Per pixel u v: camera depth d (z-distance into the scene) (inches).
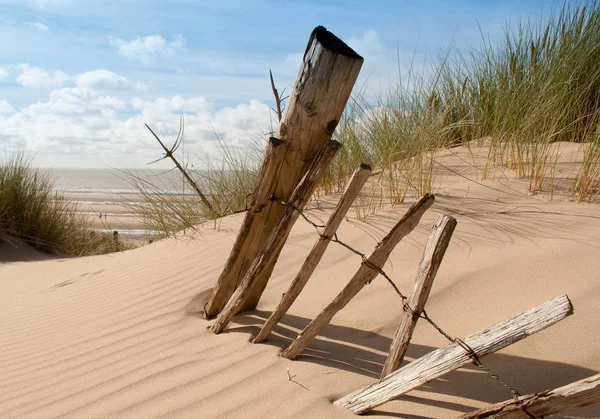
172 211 240.8
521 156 192.7
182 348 116.0
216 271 161.2
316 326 101.4
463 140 240.4
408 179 189.2
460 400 87.7
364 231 160.6
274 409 87.7
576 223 144.3
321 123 103.7
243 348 111.7
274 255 121.0
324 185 204.2
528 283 119.6
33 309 170.1
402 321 87.7
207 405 90.8
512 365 96.5
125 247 361.7
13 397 103.9
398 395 80.9
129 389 99.8
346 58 98.6
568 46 221.9
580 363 94.0
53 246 329.1
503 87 227.0
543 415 68.0
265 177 109.7
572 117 219.1
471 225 151.6
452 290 123.0
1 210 315.0
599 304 107.6
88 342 128.6
